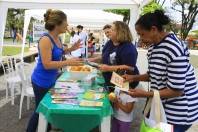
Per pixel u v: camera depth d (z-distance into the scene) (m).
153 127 2.67
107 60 4.25
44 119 3.34
